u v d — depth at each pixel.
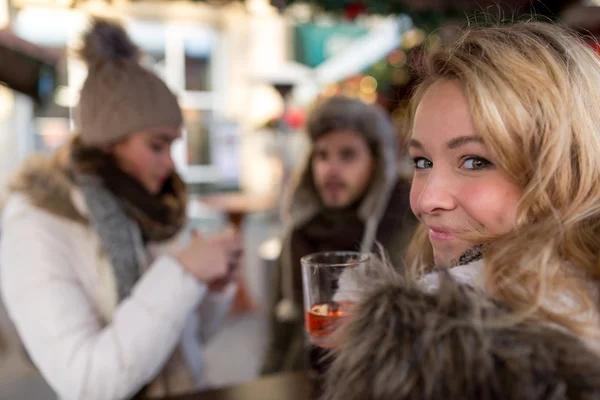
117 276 0.94
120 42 1.05
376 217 1.23
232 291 1.21
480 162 0.42
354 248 1.27
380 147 1.26
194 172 6.51
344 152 1.27
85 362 0.79
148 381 0.93
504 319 0.30
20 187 0.95
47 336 0.82
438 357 0.29
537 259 0.36
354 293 0.38
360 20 2.03
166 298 0.84
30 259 0.87
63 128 5.43
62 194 0.94
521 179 0.40
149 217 1.04
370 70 3.03
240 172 6.58
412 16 1.81
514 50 0.41
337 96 1.33
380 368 0.30
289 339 1.39
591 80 0.43
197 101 6.52
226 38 6.50
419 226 0.54
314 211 1.36
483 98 0.39
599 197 0.41
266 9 1.87
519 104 0.39
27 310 0.83
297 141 6.05
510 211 0.41
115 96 0.98
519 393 0.27
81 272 0.93
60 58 2.60
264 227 5.64
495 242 0.39
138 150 1.03
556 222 0.38
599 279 0.37
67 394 0.81
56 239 0.91
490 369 0.28
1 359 2.42
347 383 0.31
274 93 6.02
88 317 0.87
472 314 0.30
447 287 0.33
